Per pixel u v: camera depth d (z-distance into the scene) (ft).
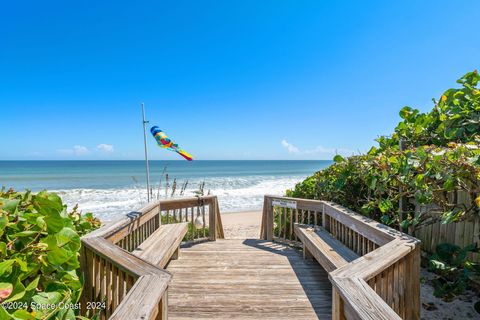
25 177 114.93
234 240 16.79
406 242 7.16
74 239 5.47
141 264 6.10
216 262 12.85
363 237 9.82
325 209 13.58
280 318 8.18
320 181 16.53
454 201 10.41
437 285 9.48
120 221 9.54
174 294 9.64
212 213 16.71
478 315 8.48
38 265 4.87
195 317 8.21
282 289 10.04
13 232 4.84
